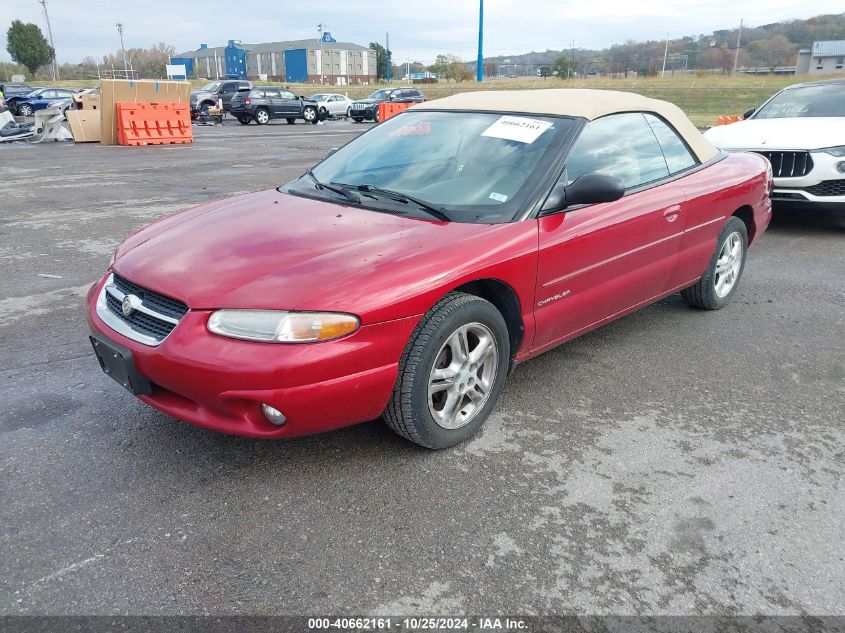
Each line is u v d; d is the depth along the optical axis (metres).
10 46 88.19
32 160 13.68
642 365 3.93
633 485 2.75
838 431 3.21
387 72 100.94
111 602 2.09
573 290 3.39
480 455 2.95
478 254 2.85
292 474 2.77
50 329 4.31
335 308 2.45
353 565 2.28
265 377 2.38
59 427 3.10
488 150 3.48
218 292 2.52
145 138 17.41
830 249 6.77
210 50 126.88
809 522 2.54
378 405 2.66
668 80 45.00
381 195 3.36
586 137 3.51
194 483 2.70
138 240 3.21
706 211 4.22
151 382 2.67
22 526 2.43
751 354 4.12
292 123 29.09
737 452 3.02
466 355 2.92
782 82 40.88
